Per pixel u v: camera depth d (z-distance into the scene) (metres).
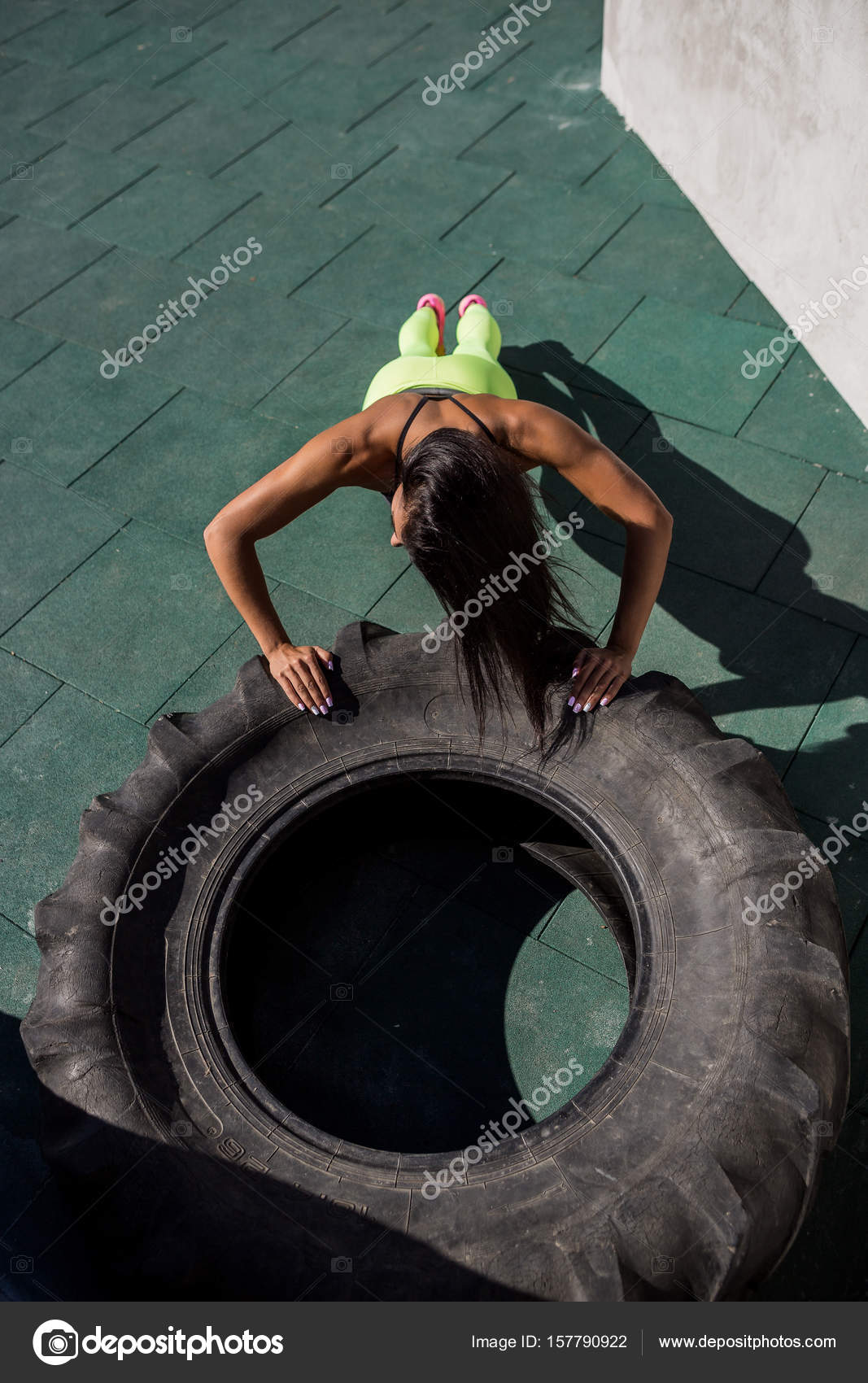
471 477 2.29
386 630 3.33
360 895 3.39
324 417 4.84
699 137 5.42
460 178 6.00
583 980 3.19
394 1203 2.37
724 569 4.13
